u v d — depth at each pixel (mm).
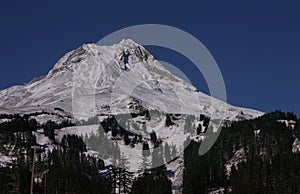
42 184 194875
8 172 193125
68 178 192250
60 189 187750
